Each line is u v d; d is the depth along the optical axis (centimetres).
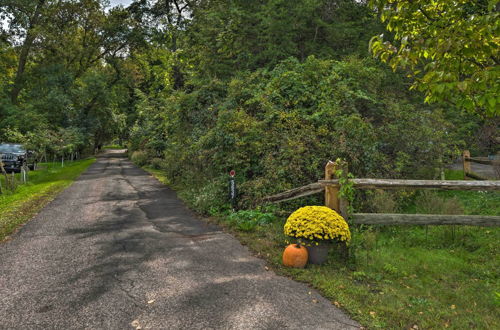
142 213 866
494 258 505
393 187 480
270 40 1393
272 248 555
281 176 782
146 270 466
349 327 317
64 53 3244
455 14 388
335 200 509
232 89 1027
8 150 2078
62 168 2272
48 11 3030
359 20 1661
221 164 957
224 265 486
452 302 374
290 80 942
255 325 319
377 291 399
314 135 797
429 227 662
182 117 1247
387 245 580
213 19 1438
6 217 791
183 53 1550
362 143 780
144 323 323
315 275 436
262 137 858
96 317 336
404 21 427
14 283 420
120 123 3984
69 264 490
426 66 367
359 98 948
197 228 711
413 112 1031
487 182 456
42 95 3200
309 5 1353
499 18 314
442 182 465
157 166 2266
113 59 3562
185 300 373
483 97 323
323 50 1463
